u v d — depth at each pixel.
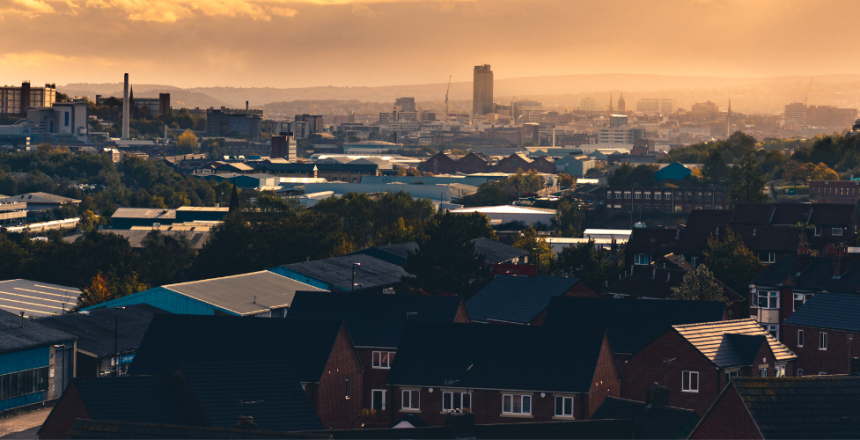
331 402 78.31
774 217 163.50
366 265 144.12
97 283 134.25
